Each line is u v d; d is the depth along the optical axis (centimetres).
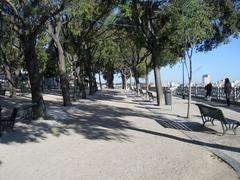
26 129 1573
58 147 1208
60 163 995
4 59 3434
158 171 902
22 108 1622
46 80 6688
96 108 2627
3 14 1872
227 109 2447
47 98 3688
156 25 2752
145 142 1273
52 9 1889
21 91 4503
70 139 1352
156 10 2570
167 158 1033
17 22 1773
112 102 3253
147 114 2198
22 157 1069
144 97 4100
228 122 1412
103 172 901
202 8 2039
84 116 2108
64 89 2734
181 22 1911
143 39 2942
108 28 3503
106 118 2005
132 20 2916
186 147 1178
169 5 2180
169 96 2830
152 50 2816
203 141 1276
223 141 1270
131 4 2633
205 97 3512
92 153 1111
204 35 1952
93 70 5141
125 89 7494
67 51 3522
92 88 4538
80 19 2991
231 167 925
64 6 1791
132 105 2905
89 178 853
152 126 1669
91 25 3216
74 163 992
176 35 2019
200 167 933
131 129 1584
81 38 3403
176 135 1409
